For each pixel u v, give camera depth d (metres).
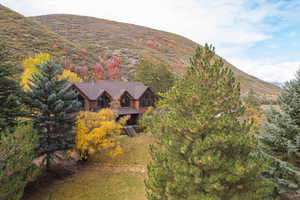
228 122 6.63
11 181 9.70
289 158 9.14
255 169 6.40
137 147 22.11
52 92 15.85
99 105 29.23
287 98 9.42
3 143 9.90
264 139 9.45
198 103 7.10
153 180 7.25
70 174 17.05
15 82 14.61
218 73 7.58
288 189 8.65
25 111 15.14
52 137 15.34
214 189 6.36
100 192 14.28
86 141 16.80
